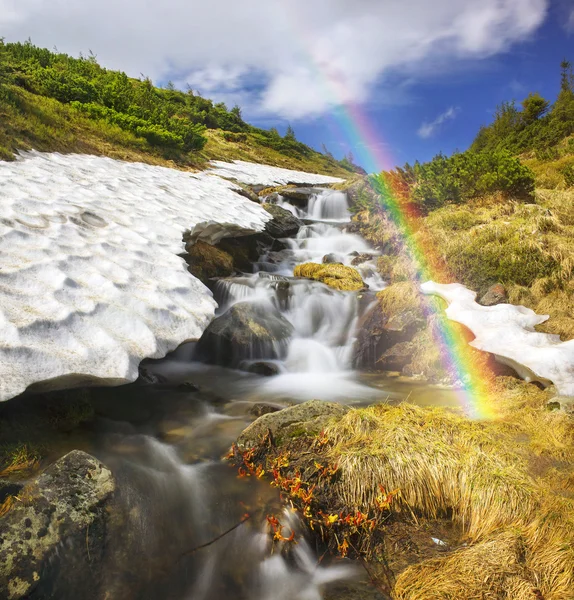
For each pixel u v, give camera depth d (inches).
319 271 452.4
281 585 141.9
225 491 168.7
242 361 307.4
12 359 143.5
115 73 1017.5
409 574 139.3
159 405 228.5
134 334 189.5
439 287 365.1
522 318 312.2
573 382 239.0
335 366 330.0
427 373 309.6
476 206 534.3
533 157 994.7
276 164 1352.1
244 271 474.0
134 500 144.2
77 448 166.9
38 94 680.4
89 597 115.7
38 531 115.6
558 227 430.0
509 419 220.8
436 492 168.1
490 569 133.4
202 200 512.4
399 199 580.4
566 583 127.7
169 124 820.0
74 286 201.6
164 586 131.1
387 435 189.0
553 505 154.6
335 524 155.7
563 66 1275.8
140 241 298.2
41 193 321.1
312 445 187.9
